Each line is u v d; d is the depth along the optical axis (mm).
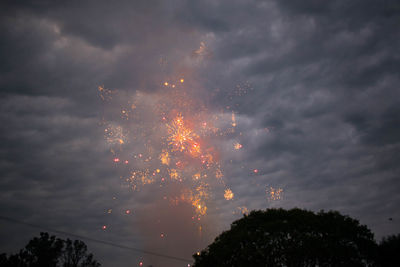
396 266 22156
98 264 55562
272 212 25281
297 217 24125
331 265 22188
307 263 22203
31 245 52375
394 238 23859
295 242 21953
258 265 21875
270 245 22094
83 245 56188
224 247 23297
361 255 22625
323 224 23328
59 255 54406
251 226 24328
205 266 24484
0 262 48875
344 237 22875
